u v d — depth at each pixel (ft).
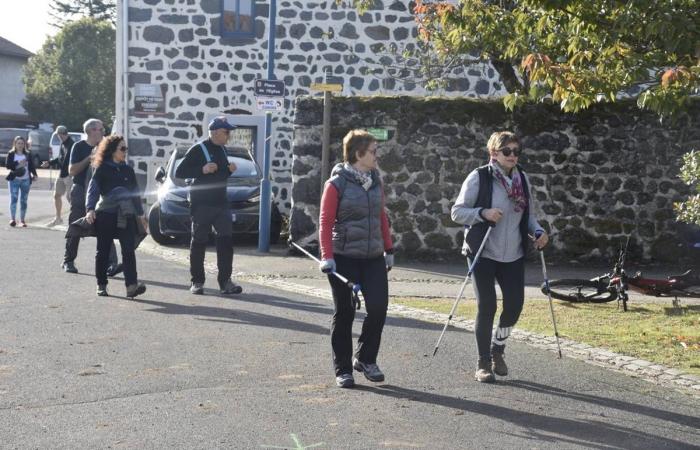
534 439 20.97
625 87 33.24
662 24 29.76
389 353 29.55
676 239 53.72
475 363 28.40
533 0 33.86
